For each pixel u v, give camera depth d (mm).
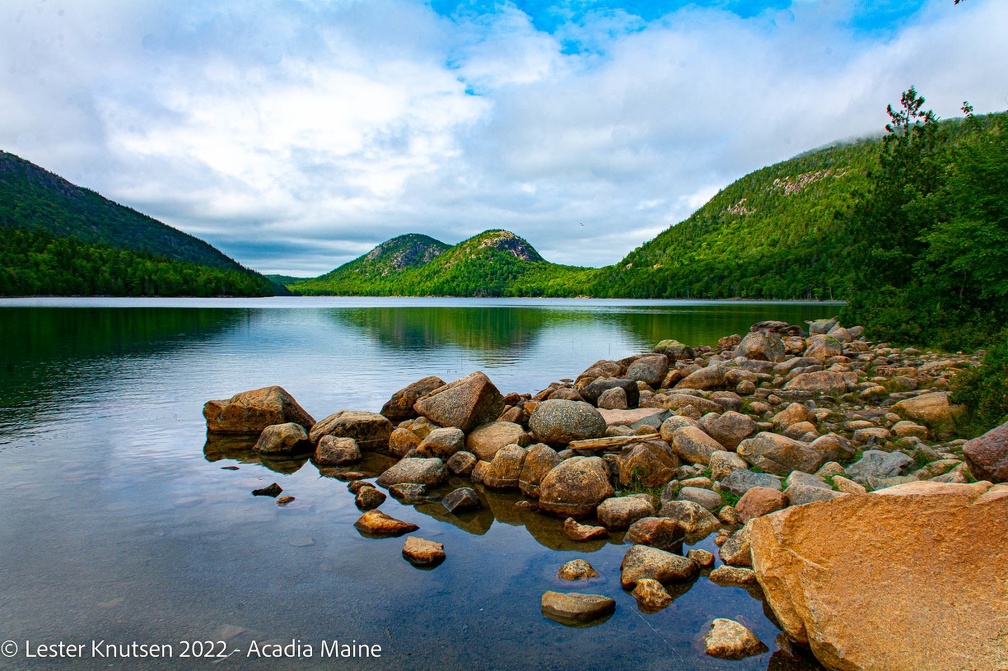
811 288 145625
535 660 5242
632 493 9289
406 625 5809
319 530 8180
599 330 53906
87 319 60594
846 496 5473
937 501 5172
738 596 6336
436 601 6266
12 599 6211
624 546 7703
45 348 33719
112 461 11625
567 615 5922
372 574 6863
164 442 13203
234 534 8000
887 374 19422
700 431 11492
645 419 13281
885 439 11406
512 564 7160
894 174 36281
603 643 5496
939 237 23000
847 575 5203
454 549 7602
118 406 17359
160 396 19125
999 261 21250
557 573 6898
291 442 12414
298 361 29297
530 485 9906
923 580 4977
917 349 26797
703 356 31656
